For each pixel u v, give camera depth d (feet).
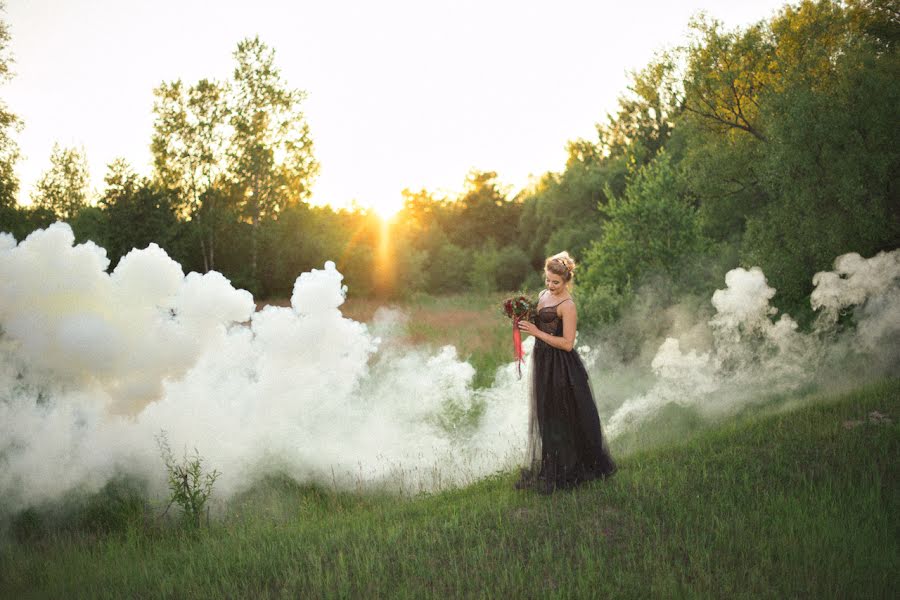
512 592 12.98
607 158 155.53
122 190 96.78
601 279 52.11
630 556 14.20
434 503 19.43
